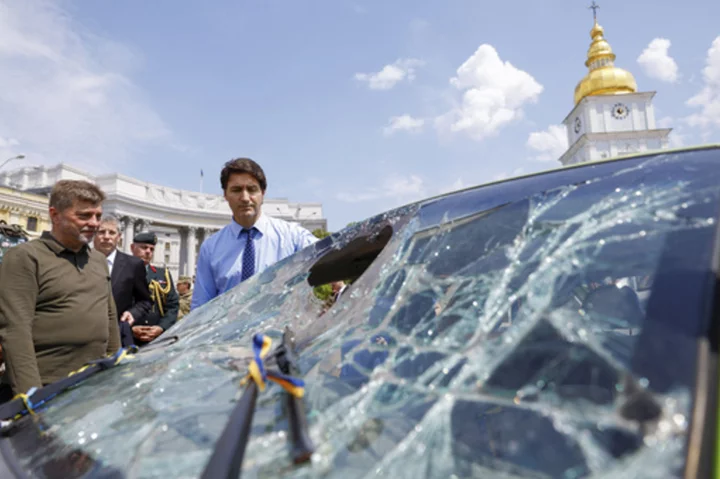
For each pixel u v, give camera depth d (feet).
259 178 8.23
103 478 1.94
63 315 6.63
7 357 5.97
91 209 6.90
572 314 2.11
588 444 1.46
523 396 1.76
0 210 103.19
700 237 2.05
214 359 3.12
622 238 2.33
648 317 1.80
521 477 1.50
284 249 8.36
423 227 3.59
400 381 2.16
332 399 2.14
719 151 2.72
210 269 8.41
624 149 114.01
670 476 1.26
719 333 1.60
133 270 10.71
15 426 2.90
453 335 2.35
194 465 1.84
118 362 3.73
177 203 177.58
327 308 3.71
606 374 1.67
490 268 2.73
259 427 2.00
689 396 1.43
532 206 3.04
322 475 1.65
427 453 1.70
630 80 120.98
